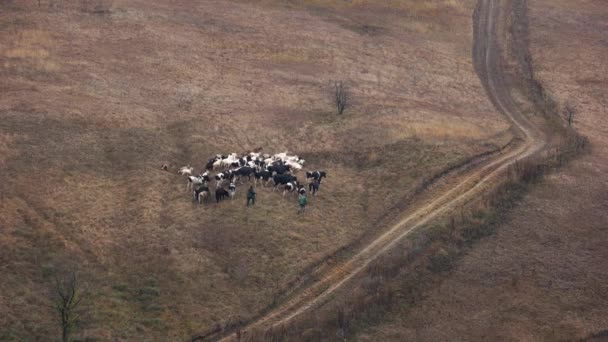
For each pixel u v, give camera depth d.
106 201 52.78
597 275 48.34
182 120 66.25
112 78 74.50
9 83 69.94
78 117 63.50
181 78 76.62
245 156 59.59
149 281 45.88
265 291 46.19
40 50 79.06
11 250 45.69
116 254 47.72
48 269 45.06
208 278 46.66
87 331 41.12
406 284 47.03
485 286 47.34
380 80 82.38
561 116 74.69
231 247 49.47
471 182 58.50
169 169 58.19
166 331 42.47
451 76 86.25
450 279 47.91
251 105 71.81
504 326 44.31
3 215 48.59
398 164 61.16
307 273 48.12
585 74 87.88
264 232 51.12
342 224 53.09
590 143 67.44
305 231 51.81
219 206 53.69
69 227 49.22
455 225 52.38
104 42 84.12
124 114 65.56
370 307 45.03
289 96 75.00
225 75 79.06
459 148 63.81
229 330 43.28
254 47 88.12
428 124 68.69
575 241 51.78
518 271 48.59
